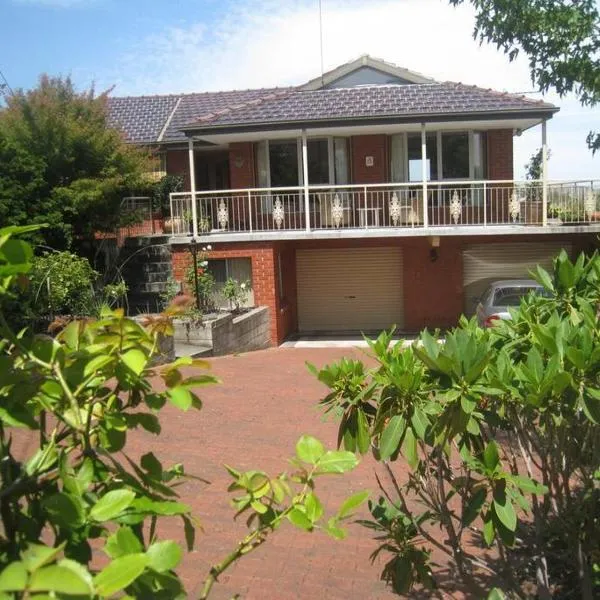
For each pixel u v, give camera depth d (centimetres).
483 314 1270
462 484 298
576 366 251
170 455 666
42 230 1351
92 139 1539
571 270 345
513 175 1800
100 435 171
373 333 1812
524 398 256
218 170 2158
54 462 165
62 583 105
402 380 261
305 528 173
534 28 770
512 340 322
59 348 163
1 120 1540
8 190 1287
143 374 180
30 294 1054
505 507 251
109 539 137
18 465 166
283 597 409
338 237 1630
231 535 488
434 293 1811
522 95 1697
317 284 1888
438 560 438
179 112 2289
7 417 150
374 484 589
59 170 1514
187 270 1529
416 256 1808
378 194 1819
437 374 263
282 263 1764
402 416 266
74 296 1196
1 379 153
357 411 289
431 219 1814
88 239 1565
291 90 1888
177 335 1273
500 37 799
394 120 1609
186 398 176
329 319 1891
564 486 323
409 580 325
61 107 1584
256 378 1057
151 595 138
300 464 196
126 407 183
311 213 1848
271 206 1850
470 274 1812
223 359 1248
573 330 278
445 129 1769
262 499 194
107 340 175
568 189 1670
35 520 156
